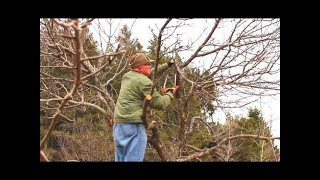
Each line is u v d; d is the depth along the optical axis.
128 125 4.51
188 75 5.34
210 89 5.42
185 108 5.17
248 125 5.69
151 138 5.01
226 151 5.79
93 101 6.51
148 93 4.51
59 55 4.68
